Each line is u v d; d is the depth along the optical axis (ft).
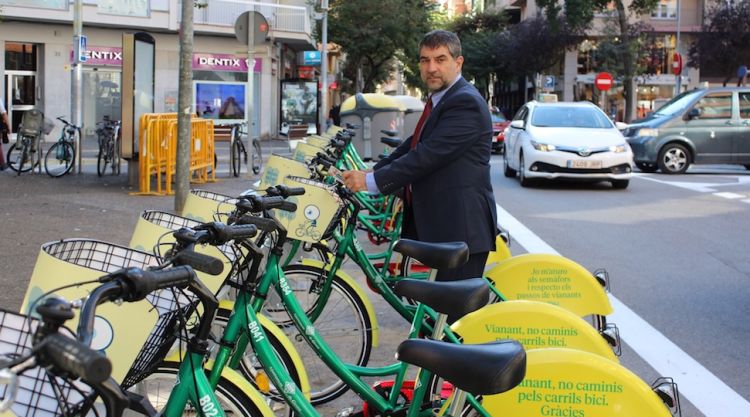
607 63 152.15
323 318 15.01
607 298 15.11
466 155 13.88
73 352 4.98
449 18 212.02
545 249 30.50
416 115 58.39
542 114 54.60
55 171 51.42
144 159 42.24
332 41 133.69
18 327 7.04
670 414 9.95
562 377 10.18
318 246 15.52
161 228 10.34
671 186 53.16
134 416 8.39
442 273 13.98
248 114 53.36
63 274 8.02
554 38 162.40
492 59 184.03
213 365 9.54
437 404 10.40
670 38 170.81
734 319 21.27
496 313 12.02
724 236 33.65
